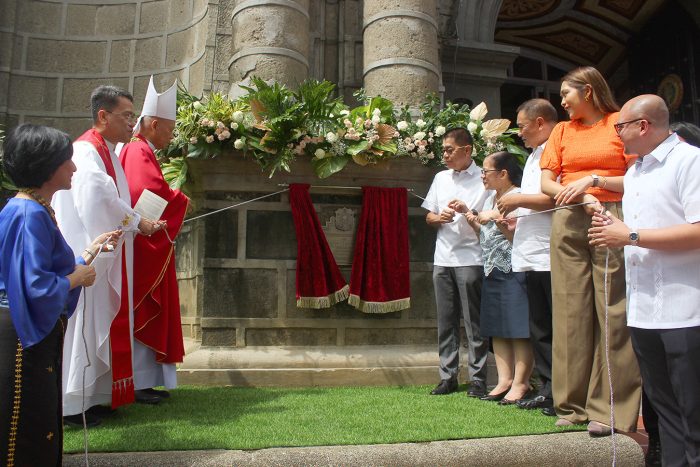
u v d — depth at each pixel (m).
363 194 4.75
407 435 2.82
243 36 5.39
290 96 4.66
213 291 4.54
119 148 4.03
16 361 2.08
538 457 2.69
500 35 10.86
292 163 4.71
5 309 2.12
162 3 7.43
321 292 4.53
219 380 4.35
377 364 4.53
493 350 4.01
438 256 4.20
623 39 10.54
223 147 4.57
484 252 3.90
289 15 5.41
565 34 10.79
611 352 2.97
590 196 3.04
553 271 3.19
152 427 3.01
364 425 3.03
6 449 2.04
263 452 2.56
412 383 4.52
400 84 5.46
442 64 8.09
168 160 5.02
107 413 3.36
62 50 7.46
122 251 3.43
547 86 11.00
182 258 5.30
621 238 2.48
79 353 3.14
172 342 3.74
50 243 2.20
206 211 4.61
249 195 4.68
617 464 2.76
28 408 2.09
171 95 4.01
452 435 2.82
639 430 3.51
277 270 4.62
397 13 5.58
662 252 2.48
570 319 3.10
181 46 7.21
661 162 2.55
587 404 3.02
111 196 3.30
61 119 7.34
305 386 4.41
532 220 3.50
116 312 3.31
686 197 2.42
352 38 6.39
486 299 3.85
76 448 2.64
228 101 4.71
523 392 3.68
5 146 2.28
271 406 3.56
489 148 4.96
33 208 2.19
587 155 3.14
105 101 3.49
